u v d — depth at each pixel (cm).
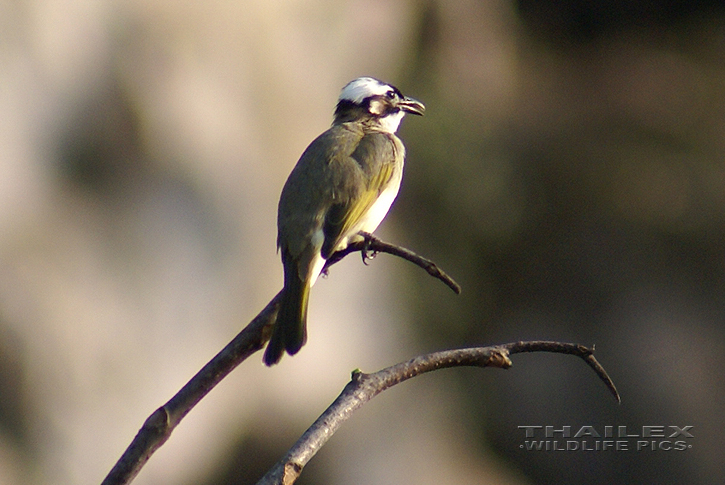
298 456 344
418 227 1936
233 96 1494
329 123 1614
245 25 1518
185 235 1423
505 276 2014
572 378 1958
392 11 1866
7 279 1315
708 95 2453
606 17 2612
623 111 2373
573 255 2070
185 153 1438
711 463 1886
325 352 1515
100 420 1342
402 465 1597
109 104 1399
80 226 1371
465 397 1827
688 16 2650
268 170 1516
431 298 1845
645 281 2070
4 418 1301
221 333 1438
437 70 2097
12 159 1328
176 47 1446
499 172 2062
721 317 2048
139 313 1375
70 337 1336
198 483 1409
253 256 1474
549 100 2352
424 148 1995
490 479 1717
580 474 1875
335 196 675
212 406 1400
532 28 2545
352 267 1620
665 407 1931
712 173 2244
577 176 2189
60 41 1365
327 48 1656
